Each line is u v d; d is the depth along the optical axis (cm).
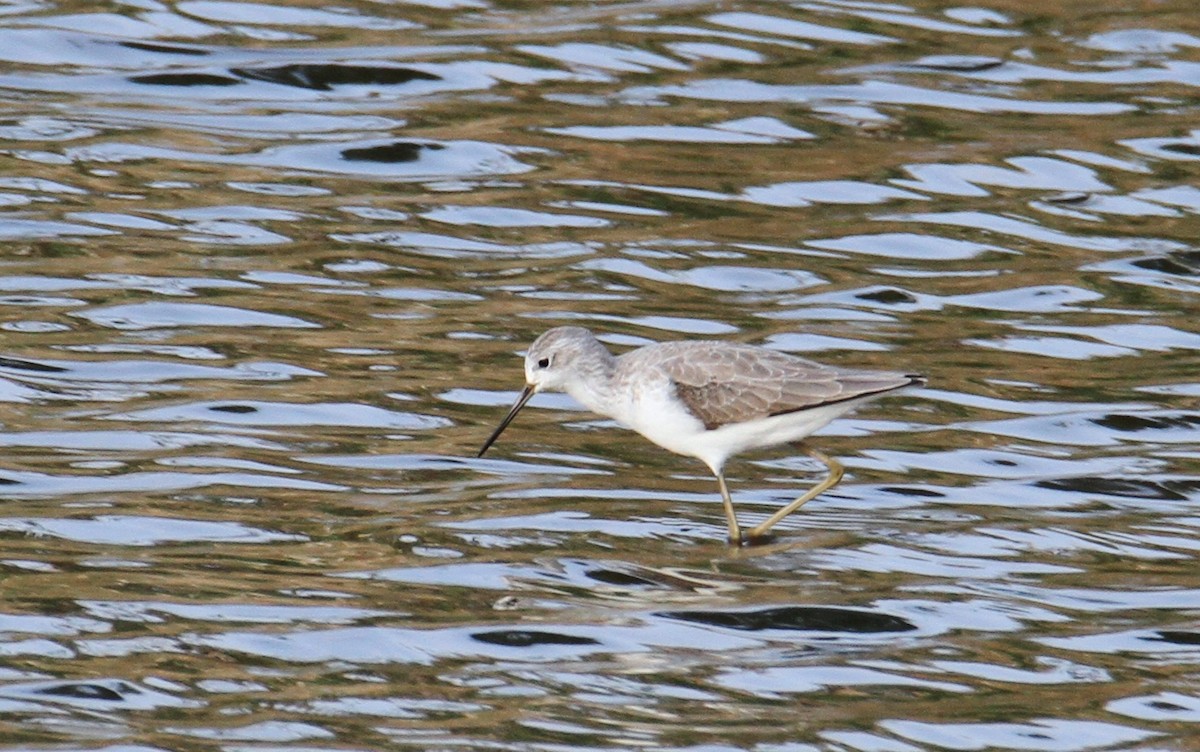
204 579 1194
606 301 1767
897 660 1114
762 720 1032
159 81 2253
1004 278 1858
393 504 1338
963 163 2120
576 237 1920
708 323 1723
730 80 2317
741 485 1415
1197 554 1289
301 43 2369
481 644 1118
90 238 1856
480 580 1212
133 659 1077
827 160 2120
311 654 1095
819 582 1228
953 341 1709
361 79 2286
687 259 1873
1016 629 1162
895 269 1873
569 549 1270
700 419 1316
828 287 1822
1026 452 1477
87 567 1202
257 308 1714
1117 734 1024
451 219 1952
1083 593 1220
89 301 1712
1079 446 1495
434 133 2152
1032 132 2202
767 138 2170
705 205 2005
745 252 1897
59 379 1541
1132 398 1589
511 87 2278
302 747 982
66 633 1107
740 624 1159
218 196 1978
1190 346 1714
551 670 1087
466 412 1524
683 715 1038
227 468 1384
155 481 1353
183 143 2108
